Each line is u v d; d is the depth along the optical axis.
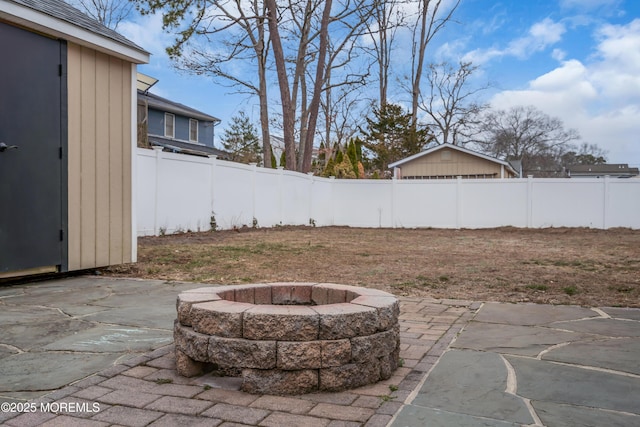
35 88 5.65
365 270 7.43
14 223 5.47
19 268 5.53
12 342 3.51
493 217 17.47
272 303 3.58
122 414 2.36
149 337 3.67
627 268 7.63
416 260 8.71
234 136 33.28
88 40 6.12
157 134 25.56
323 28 19.00
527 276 6.85
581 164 47.66
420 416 2.35
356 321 2.74
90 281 6.11
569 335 3.84
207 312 2.76
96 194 6.52
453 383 2.82
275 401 2.54
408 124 31.70
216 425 2.25
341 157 25.23
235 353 2.66
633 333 3.89
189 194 12.09
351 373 2.71
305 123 21.77
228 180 13.52
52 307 4.63
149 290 5.55
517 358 3.28
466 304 5.05
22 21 5.38
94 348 3.39
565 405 2.49
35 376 2.86
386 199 18.64
